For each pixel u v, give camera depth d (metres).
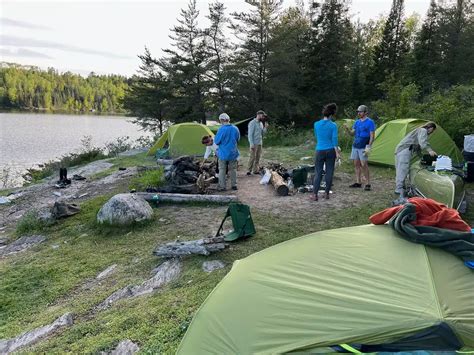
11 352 4.34
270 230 6.83
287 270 3.21
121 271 6.01
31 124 83.06
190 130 14.65
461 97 15.62
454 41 37.06
